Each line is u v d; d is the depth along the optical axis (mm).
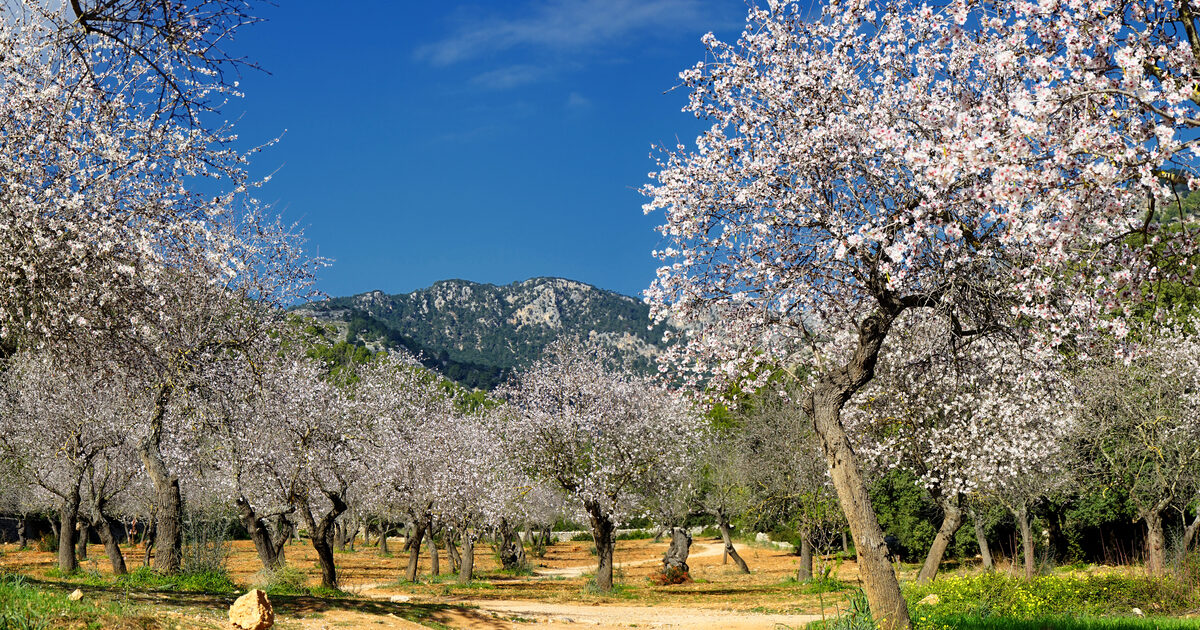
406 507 33906
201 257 13789
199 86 12117
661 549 59375
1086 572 23359
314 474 23766
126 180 12266
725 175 11523
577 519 31891
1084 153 7707
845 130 10477
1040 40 8594
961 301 10875
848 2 10664
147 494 33594
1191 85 7094
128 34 11594
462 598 24984
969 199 9156
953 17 9148
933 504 34750
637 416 28641
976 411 19750
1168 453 19750
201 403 18750
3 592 7871
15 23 11805
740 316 12266
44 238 10883
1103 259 8844
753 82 11531
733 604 23812
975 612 14703
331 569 23594
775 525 54594
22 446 28922
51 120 11781
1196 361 20000
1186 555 17844
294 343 23219
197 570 20500
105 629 7684
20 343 12094
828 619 12352
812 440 30719
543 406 29031
